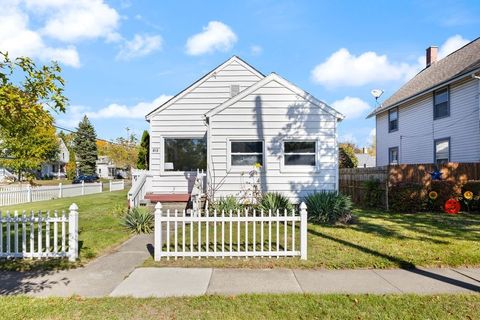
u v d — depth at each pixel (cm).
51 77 471
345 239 805
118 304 446
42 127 508
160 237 661
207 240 665
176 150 1481
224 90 1488
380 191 1418
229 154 1207
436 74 2189
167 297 471
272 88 1212
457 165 1402
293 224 666
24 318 402
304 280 542
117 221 1085
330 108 1206
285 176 1205
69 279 551
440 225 995
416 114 2214
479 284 521
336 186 1202
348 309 428
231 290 498
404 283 527
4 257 659
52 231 938
